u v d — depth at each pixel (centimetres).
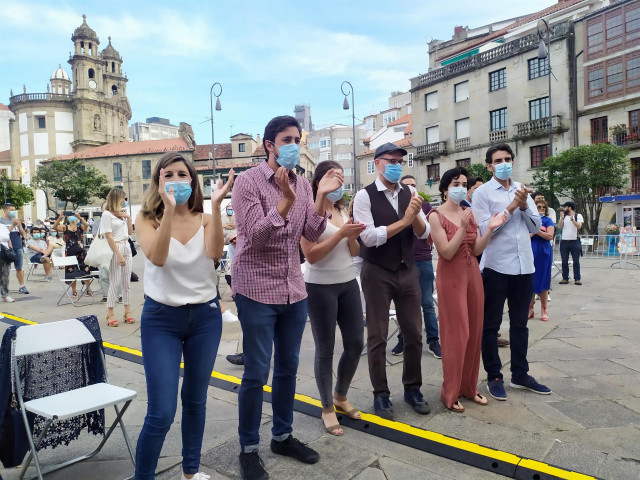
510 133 2906
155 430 236
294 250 284
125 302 675
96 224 1226
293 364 291
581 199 2266
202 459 293
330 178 296
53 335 288
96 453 301
